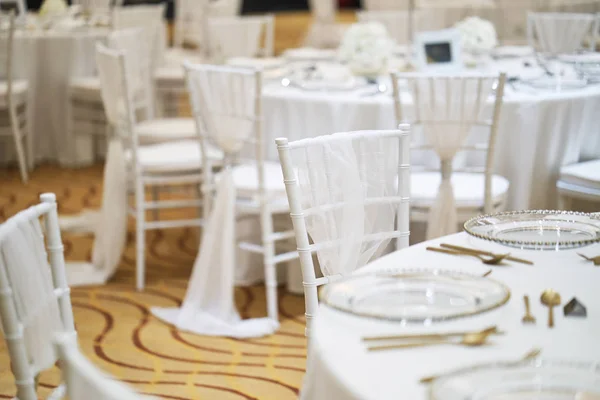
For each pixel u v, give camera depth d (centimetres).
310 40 964
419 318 150
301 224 226
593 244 203
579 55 484
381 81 461
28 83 671
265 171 414
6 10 733
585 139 418
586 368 128
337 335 149
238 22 595
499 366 129
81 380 104
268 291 388
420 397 126
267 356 355
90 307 414
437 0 779
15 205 584
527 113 388
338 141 241
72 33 682
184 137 504
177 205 441
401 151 250
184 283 448
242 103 372
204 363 348
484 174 373
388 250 381
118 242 449
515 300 167
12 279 177
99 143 720
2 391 315
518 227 216
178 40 845
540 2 670
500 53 530
